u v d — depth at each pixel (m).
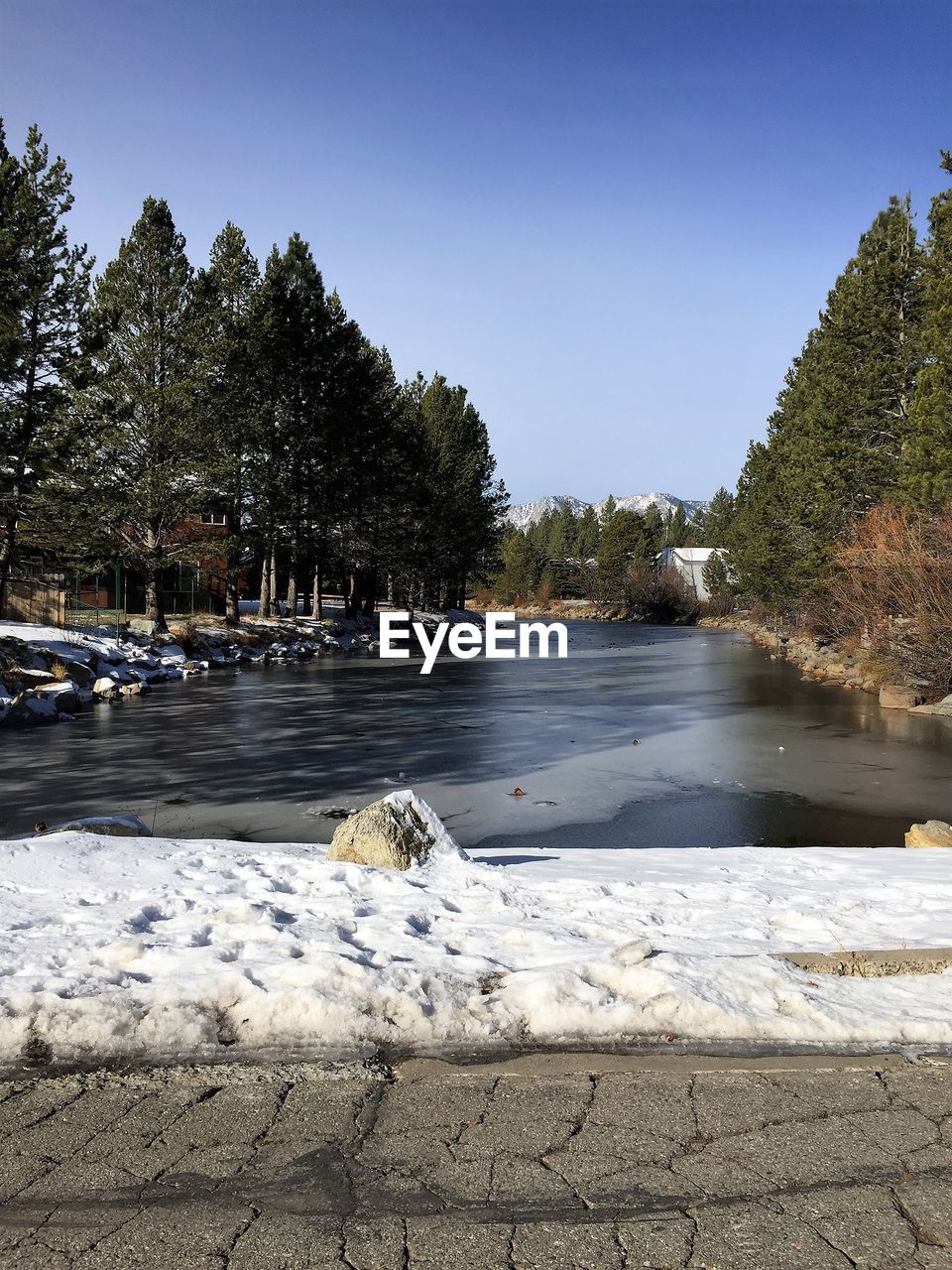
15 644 23.20
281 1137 3.15
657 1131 3.19
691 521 158.50
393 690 27.17
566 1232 2.63
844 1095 3.46
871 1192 2.84
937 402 25.42
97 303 33.44
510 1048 3.85
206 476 34.53
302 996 3.99
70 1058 3.71
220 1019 3.94
